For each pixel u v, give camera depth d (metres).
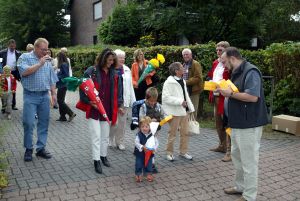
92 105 5.26
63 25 34.03
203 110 10.16
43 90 5.88
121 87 5.79
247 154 4.25
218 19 14.73
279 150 6.69
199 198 4.62
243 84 4.18
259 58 9.85
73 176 5.29
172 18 13.58
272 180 5.24
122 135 6.61
